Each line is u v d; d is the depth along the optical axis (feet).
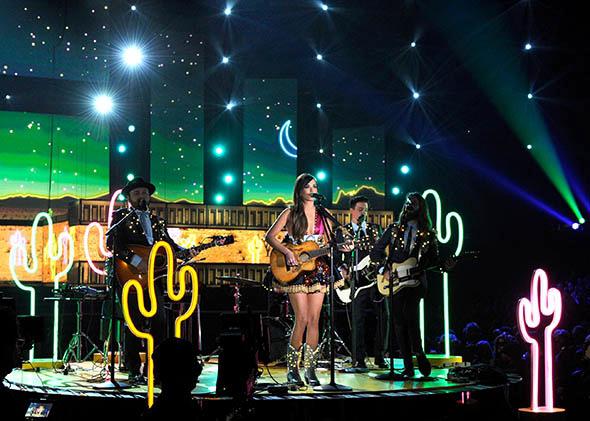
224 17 42.68
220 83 42.88
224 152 42.86
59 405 20.40
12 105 39.83
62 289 27.12
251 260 39.19
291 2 43.16
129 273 21.31
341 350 30.96
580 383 22.35
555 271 49.11
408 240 22.49
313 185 21.18
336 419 19.83
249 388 18.24
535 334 28.55
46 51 40.42
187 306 27.27
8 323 11.16
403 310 22.43
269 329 27.53
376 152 46.29
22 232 39.42
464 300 48.85
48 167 40.52
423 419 20.99
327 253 20.89
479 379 22.20
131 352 21.90
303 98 44.98
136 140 41.52
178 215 38.60
